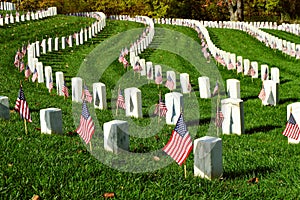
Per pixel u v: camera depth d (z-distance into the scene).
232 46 36.16
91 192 6.47
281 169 8.25
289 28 47.25
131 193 6.54
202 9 69.44
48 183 6.67
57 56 27.27
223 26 50.84
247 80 22.64
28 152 8.12
